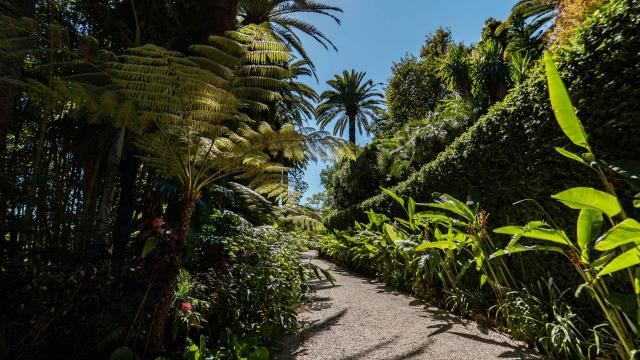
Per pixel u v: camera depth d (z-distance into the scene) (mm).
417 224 3982
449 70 9023
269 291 2969
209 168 2172
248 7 8258
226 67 2135
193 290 2289
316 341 2736
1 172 2656
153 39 4480
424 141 7535
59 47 2107
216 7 4305
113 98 1895
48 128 3594
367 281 5598
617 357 1896
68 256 2488
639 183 1711
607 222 2186
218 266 2936
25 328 1808
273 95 2330
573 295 2445
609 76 2246
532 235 1966
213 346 2254
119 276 2223
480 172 3639
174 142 2145
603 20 2305
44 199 2895
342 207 10242
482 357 2295
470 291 3576
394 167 8641
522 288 2844
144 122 2082
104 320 1895
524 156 2998
